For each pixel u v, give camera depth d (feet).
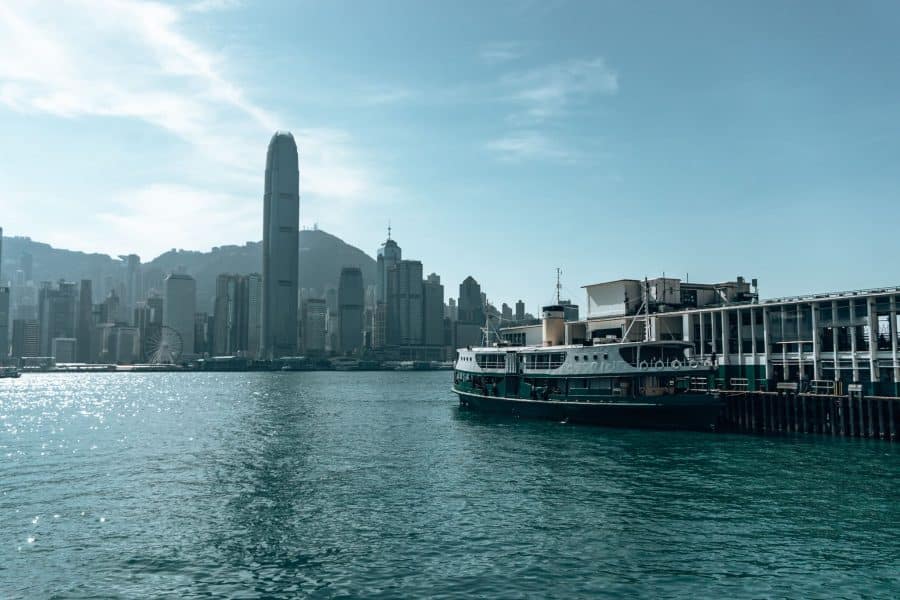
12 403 453.99
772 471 150.10
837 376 211.20
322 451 193.06
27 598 82.74
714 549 96.94
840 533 103.50
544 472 152.97
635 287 288.10
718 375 249.55
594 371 230.48
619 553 95.81
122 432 253.44
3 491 141.38
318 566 92.43
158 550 100.01
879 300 201.67
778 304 229.66
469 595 81.97
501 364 274.57
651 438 203.82
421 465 165.89
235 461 176.96
